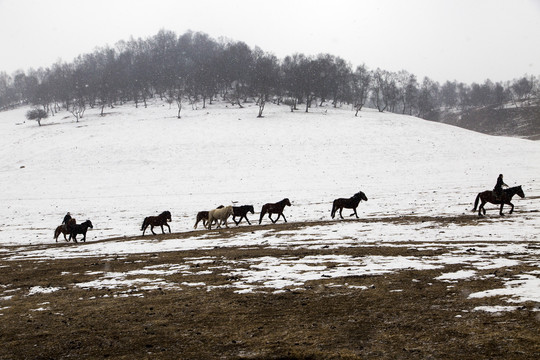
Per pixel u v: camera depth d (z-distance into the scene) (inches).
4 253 979.9
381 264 584.1
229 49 7116.1
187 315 409.1
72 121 4677.7
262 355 303.6
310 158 2652.6
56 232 1126.4
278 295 460.1
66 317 424.8
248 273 581.3
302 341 325.1
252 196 1804.9
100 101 6112.2
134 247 933.2
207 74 5718.5
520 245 653.9
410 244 741.9
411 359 280.5
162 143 3144.7
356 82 5748.0
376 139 3095.5
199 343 334.6
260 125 3668.8
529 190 1440.7
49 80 6811.0
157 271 640.4
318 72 5378.9
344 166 2417.6
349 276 525.7
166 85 6284.5
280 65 6427.2
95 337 360.8
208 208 1600.6
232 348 320.5
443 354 284.0
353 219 1127.6
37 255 910.4
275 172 2356.1
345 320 366.9
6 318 433.7
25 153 3171.8
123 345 339.0
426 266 550.3
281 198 1706.4
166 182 2252.7
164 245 931.3
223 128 3563.0
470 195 1449.3
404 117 4495.6
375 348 303.1
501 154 2549.2
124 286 553.9
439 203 1322.6
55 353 329.1
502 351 279.7
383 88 5757.9
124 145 3139.8
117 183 2282.2
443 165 2289.6
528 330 307.3
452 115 7411.4
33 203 1903.3
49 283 599.8
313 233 946.1
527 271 477.7
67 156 2955.2
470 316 349.7
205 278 569.0
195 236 1029.2
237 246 855.7
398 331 332.2
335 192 1780.3
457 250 650.2
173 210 1601.9
